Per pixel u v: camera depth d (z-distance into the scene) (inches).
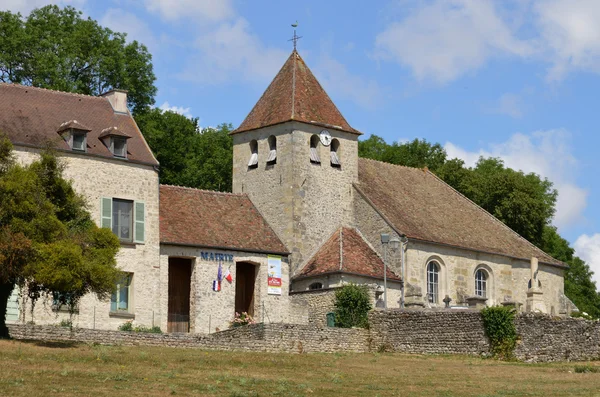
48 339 1632.6
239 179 2444.6
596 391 1437.0
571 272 3580.2
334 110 2465.6
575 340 1883.6
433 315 1940.2
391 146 3663.9
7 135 1759.4
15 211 1574.8
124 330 1871.3
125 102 2114.9
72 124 1946.4
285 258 2224.4
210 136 3230.8
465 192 3149.6
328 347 1913.1
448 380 1533.0
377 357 1839.3
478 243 2544.3
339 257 2265.0
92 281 1609.3
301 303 2162.9
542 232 3152.1
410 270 2337.6
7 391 1182.9
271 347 1818.4
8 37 2472.9
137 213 1993.1
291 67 2468.0
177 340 1723.7
